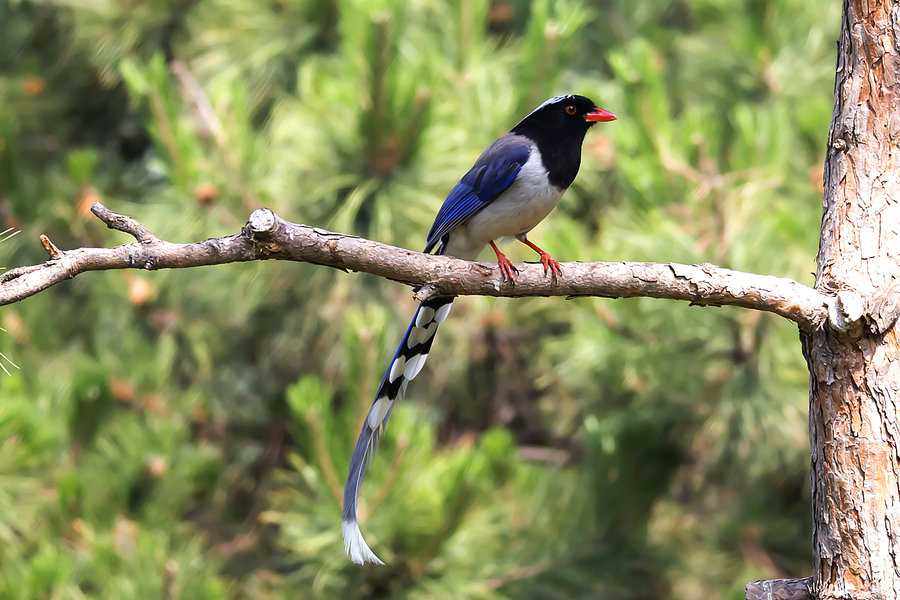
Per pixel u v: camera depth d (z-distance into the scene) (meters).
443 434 16.23
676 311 10.84
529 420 16.67
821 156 10.99
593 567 12.08
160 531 11.98
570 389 14.06
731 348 11.10
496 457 11.77
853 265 5.79
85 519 11.49
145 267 5.90
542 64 12.05
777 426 10.94
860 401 5.61
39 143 15.98
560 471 13.25
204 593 10.93
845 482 5.61
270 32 14.31
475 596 11.12
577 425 14.63
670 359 11.14
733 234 10.41
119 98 16.94
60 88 16.19
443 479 10.11
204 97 13.79
